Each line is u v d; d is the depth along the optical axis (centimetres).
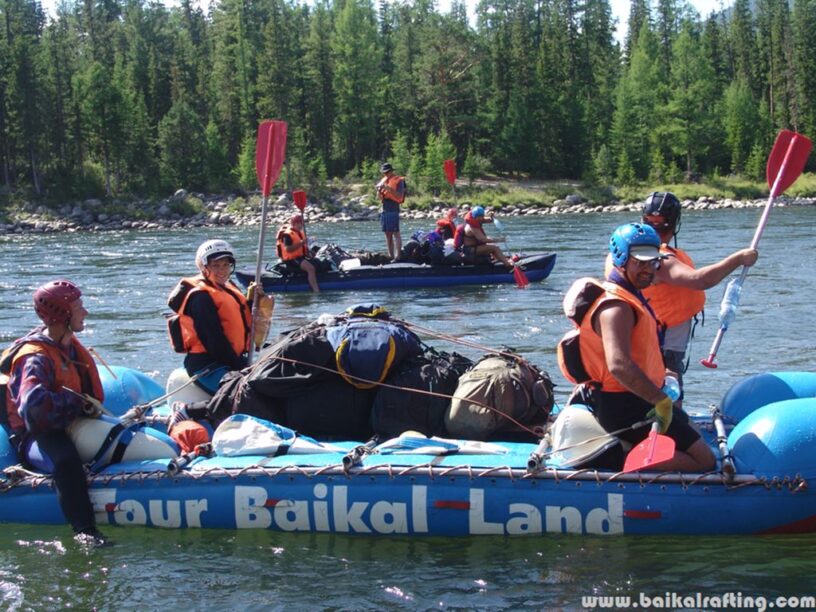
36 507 553
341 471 519
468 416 565
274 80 6309
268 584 471
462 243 1641
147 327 1234
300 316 1331
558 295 1459
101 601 459
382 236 3191
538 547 499
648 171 6888
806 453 496
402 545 510
